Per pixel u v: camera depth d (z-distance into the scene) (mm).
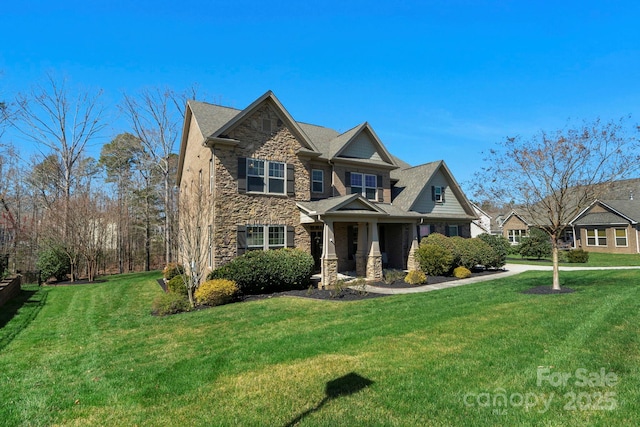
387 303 9945
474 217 22531
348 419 3660
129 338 7438
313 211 14453
